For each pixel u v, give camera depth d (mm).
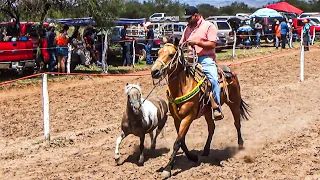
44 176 8078
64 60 19875
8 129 11602
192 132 11141
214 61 8406
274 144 9906
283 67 22812
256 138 10492
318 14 46812
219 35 30672
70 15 20656
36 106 14312
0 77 19406
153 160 8906
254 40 33594
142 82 18719
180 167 8500
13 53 18734
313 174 7938
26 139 10688
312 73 20859
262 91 16422
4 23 22547
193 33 8109
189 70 7965
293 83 18078
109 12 20500
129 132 8461
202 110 8273
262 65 23656
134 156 9180
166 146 9922
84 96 15875
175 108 7988
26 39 19875
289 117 12422
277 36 31172
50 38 20047
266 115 12766
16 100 15234
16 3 19766
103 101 15016
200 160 8883
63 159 9102
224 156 9148
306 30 29859
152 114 8547
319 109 13305
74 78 19266
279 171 8094
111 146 9953
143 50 25656
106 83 18500
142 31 28406
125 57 23812
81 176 8016
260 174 7980
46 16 20938
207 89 8180
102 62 21266
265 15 36250
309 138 10234
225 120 12320
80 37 22469
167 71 7715
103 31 22719
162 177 7848
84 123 12133
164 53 7625
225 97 8703
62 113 13281
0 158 9219
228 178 7820
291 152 9227
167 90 8039
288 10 40906
